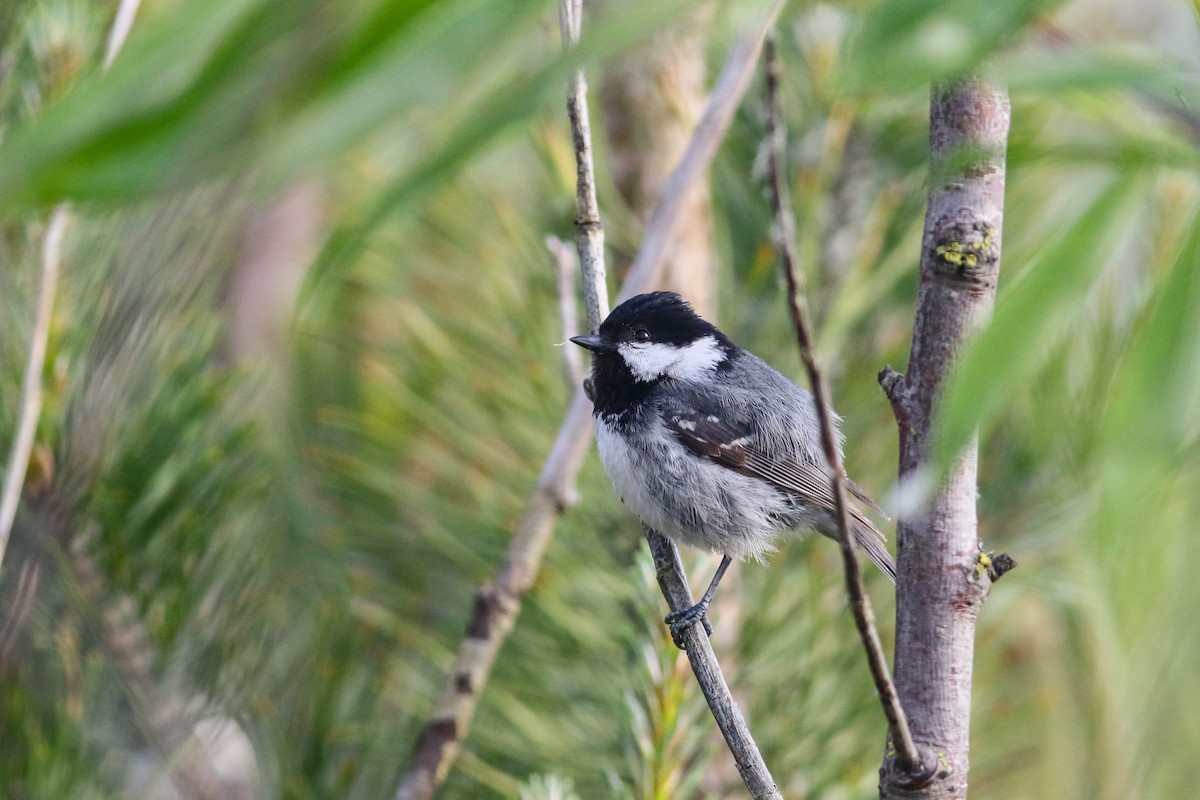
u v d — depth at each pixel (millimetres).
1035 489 8094
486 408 8734
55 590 6293
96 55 6031
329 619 7656
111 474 6230
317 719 6938
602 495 8602
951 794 4781
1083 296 2941
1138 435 2623
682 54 8859
